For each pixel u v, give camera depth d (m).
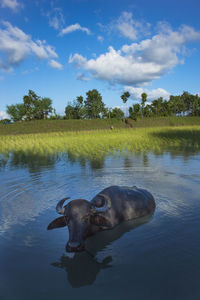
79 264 3.93
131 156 14.66
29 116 100.12
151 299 3.08
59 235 5.02
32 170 11.23
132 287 3.31
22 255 4.23
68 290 3.30
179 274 3.58
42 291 3.29
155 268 3.75
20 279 3.56
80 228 4.41
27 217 5.87
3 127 70.31
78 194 7.45
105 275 3.61
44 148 20.56
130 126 82.69
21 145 23.34
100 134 37.66
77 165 12.16
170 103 114.38
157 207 6.44
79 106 99.31
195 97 116.19
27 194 7.58
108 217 5.29
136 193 6.42
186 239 4.64
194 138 26.30
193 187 7.93
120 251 4.31
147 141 24.14
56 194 7.52
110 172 10.36
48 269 3.81
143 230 5.15
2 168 11.86
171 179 8.99
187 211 6.00
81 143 23.98
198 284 3.34
